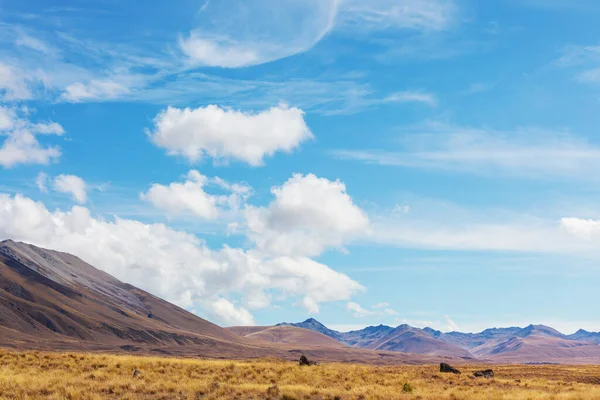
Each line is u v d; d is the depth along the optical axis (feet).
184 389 108.27
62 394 96.07
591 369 282.77
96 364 142.51
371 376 160.76
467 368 269.85
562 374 233.35
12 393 94.07
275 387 111.04
